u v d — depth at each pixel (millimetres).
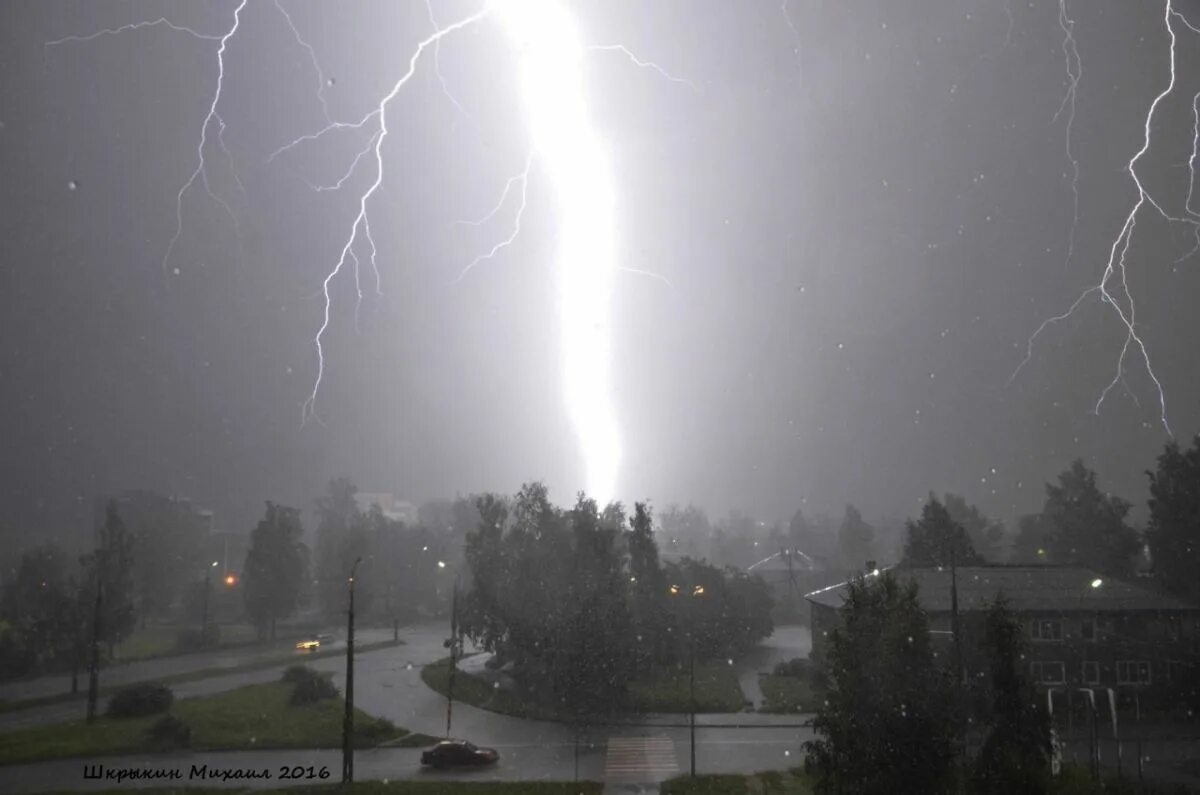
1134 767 28266
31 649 50344
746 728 36719
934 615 37938
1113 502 63344
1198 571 50188
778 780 27562
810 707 40562
